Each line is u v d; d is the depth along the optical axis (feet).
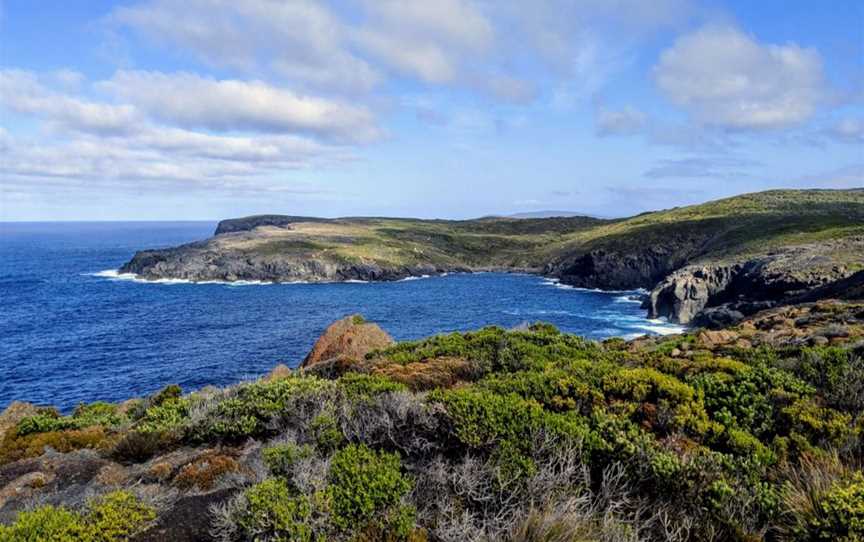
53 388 144.05
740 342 55.72
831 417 26.48
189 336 215.72
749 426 27.40
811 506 17.54
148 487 25.40
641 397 30.19
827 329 57.21
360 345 72.54
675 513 18.85
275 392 35.94
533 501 18.34
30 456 35.14
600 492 19.67
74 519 19.88
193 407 39.68
